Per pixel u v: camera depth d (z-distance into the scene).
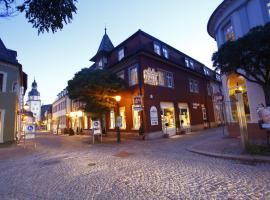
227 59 7.64
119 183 5.11
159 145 11.95
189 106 21.56
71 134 29.39
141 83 16.08
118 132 14.95
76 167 7.22
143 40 17.28
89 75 14.74
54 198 4.34
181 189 4.43
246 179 4.81
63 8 3.66
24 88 28.86
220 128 22.88
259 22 10.10
